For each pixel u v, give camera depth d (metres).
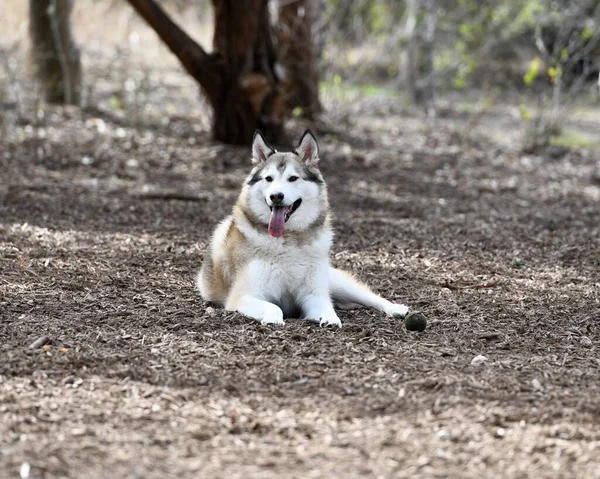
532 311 10.52
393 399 7.49
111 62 29.30
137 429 6.80
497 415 7.16
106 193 16.77
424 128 26.42
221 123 21.38
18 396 7.32
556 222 16.17
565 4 29.95
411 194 18.41
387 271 12.40
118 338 8.90
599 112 31.22
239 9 20.38
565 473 6.23
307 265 10.02
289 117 23.89
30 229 13.67
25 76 25.23
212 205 16.33
